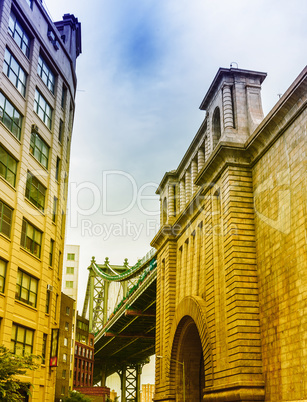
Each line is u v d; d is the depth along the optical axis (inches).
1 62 1225.4
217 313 1385.3
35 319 1304.1
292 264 1096.2
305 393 990.4
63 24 1817.2
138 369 6633.9
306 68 1083.3
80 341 4318.4
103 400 3978.8
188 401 1867.6
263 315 1211.9
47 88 1534.2
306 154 1088.8
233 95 1534.2
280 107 1182.9
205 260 1624.0
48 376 1357.0
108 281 6067.9
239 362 1187.3
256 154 1355.8
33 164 1378.0
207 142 1694.1
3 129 1219.2
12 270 1192.8
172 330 1902.1
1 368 806.5
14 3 1344.7
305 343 1008.2
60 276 1599.4
